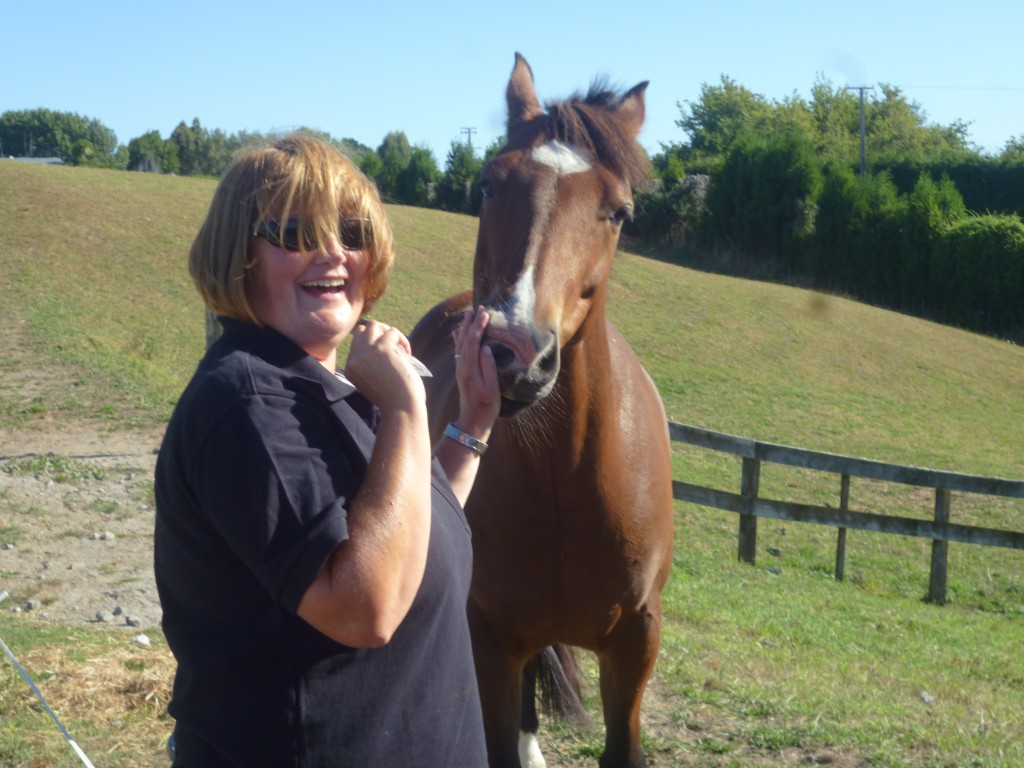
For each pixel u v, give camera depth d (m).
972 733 4.32
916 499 12.19
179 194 27.47
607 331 3.21
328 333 1.55
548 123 2.68
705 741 4.07
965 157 37.19
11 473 8.17
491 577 2.95
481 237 2.71
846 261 31.08
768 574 8.69
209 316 8.48
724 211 33.00
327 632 1.35
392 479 1.41
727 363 19.39
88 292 18.17
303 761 1.41
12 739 3.62
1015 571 9.95
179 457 1.42
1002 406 19.30
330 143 1.66
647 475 3.02
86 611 5.38
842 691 4.88
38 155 92.50
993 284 28.61
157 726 3.87
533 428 2.72
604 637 3.05
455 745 1.56
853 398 18.22
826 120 48.75
